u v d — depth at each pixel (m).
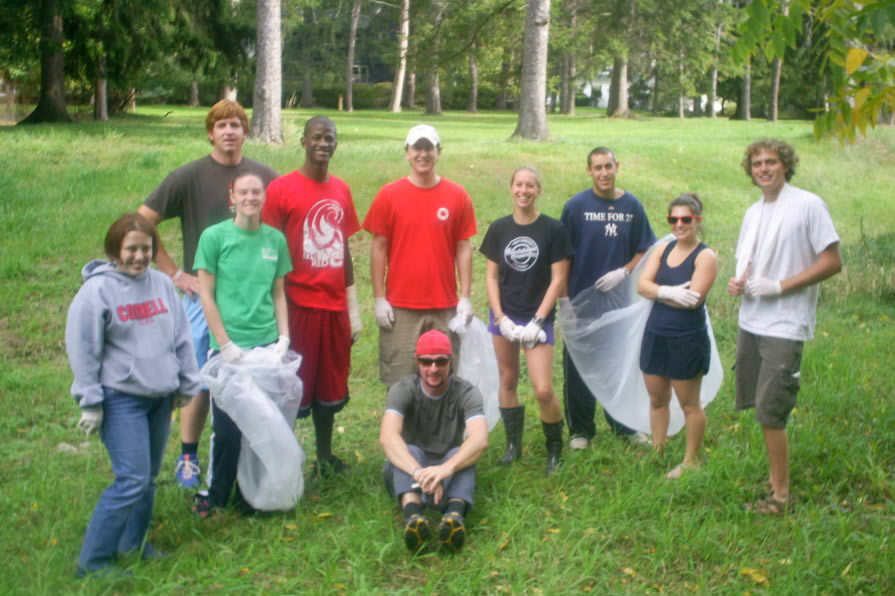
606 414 6.58
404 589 4.34
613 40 41.91
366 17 64.25
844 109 4.58
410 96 63.38
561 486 5.54
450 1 24.33
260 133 20.11
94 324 4.36
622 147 19.38
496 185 14.73
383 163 15.48
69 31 25.66
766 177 5.10
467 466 5.06
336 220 5.55
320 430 5.77
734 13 42.94
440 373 5.16
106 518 4.41
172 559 4.64
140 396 4.48
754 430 6.25
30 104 35.91
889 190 18.50
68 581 4.34
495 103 66.69
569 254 5.86
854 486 5.52
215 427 5.13
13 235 10.92
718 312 9.87
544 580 4.46
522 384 7.79
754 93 54.34
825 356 8.12
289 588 4.36
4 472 5.79
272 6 20.03
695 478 5.39
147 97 52.66
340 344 5.65
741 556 4.68
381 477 5.67
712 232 13.87
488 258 5.94
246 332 5.16
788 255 5.06
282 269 5.31
